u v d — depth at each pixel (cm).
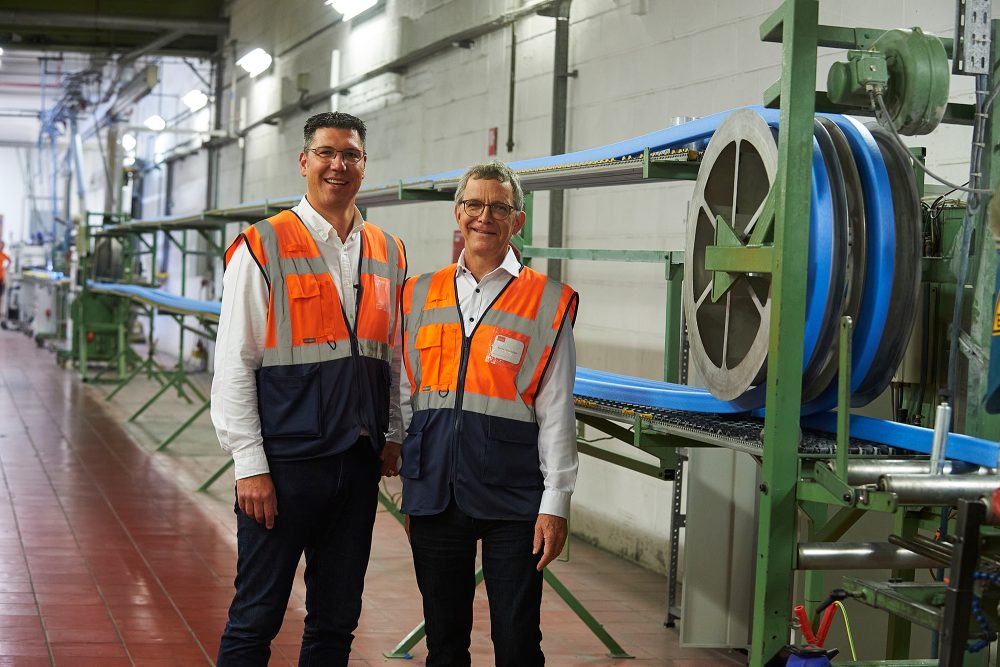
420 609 476
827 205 247
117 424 1014
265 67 1155
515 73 705
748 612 425
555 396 275
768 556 239
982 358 272
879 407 344
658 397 321
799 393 241
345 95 1037
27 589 484
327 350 280
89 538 586
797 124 241
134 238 1494
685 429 289
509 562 271
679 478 462
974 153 265
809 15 241
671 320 411
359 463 287
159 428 999
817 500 235
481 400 272
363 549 292
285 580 283
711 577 423
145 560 545
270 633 283
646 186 568
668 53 551
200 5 1473
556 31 641
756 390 274
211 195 1524
